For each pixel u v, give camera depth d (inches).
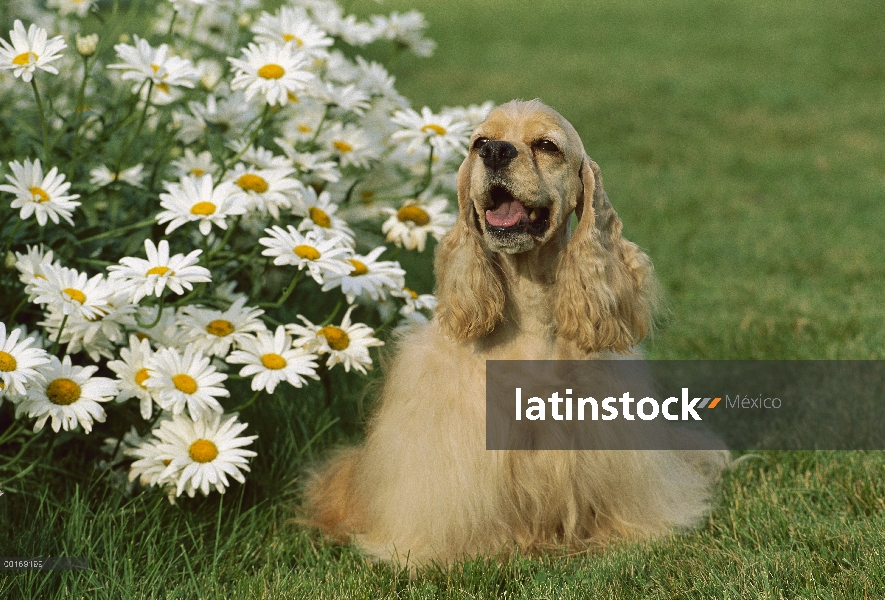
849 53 687.1
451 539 145.7
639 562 135.4
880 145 459.5
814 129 499.5
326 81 202.8
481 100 555.8
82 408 129.5
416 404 149.5
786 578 127.6
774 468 174.4
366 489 156.4
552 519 149.3
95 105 204.4
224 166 158.6
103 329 137.9
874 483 159.3
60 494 147.5
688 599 125.6
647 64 689.6
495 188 140.8
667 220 348.2
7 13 224.4
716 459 176.2
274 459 168.4
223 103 186.1
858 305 248.8
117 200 162.9
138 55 151.8
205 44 218.8
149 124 203.3
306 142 192.2
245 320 147.2
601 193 149.7
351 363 153.0
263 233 174.7
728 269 291.0
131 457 148.6
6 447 149.9
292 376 140.9
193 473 132.6
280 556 144.9
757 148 467.5
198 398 135.0
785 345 228.2
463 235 148.6
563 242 148.9
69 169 159.9
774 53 706.2
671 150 467.2
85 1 201.8
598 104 565.0
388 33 211.0
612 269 147.3
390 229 185.8
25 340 125.7
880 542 134.6
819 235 321.1
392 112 206.7
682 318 250.8
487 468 144.9
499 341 148.6
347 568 142.4
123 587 127.3
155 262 136.3
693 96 585.9
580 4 973.8
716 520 155.4
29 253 141.5
